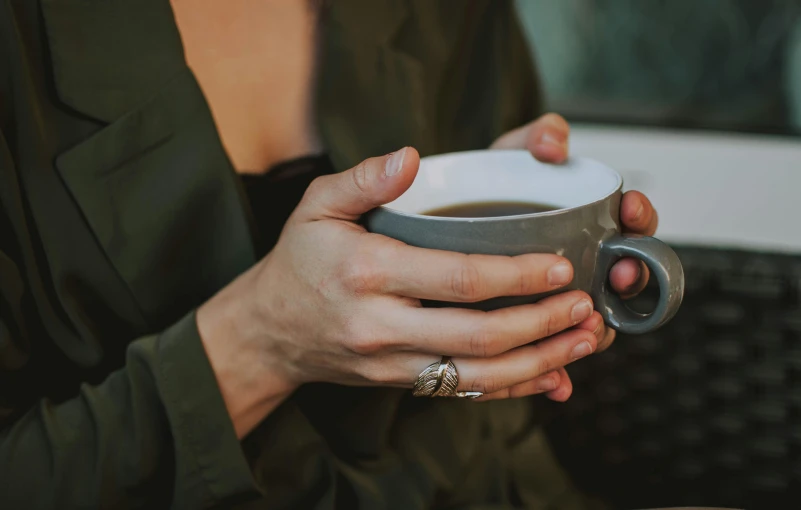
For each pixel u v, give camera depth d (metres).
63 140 0.56
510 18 0.80
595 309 0.45
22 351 0.57
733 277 0.83
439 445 0.69
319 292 0.46
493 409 0.77
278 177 0.67
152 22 0.56
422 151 0.72
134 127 0.56
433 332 0.43
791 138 1.20
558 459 0.94
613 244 0.43
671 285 0.41
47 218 0.55
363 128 0.69
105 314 0.59
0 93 0.53
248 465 0.56
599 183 0.51
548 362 0.45
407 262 0.42
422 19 0.75
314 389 0.66
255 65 0.64
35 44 0.54
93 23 0.55
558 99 1.31
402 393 0.68
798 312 0.82
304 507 0.62
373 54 0.69
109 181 0.56
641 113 1.27
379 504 0.62
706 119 1.25
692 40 1.23
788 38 1.19
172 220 0.58
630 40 1.26
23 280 0.56
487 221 0.41
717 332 0.85
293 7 0.65
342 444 0.66
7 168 0.53
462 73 0.81
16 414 0.58
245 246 0.60
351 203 0.44
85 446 0.54
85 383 0.57
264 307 0.50
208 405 0.54
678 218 1.20
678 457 0.90
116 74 0.56
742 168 1.17
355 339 0.45
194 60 0.62
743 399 0.86
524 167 0.55
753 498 0.89
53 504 0.54
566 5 1.27
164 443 0.56
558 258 0.42
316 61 0.67
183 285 0.61
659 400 0.89
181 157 0.58
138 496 0.56
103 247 0.57
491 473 0.72
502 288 0.41
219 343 0.54
